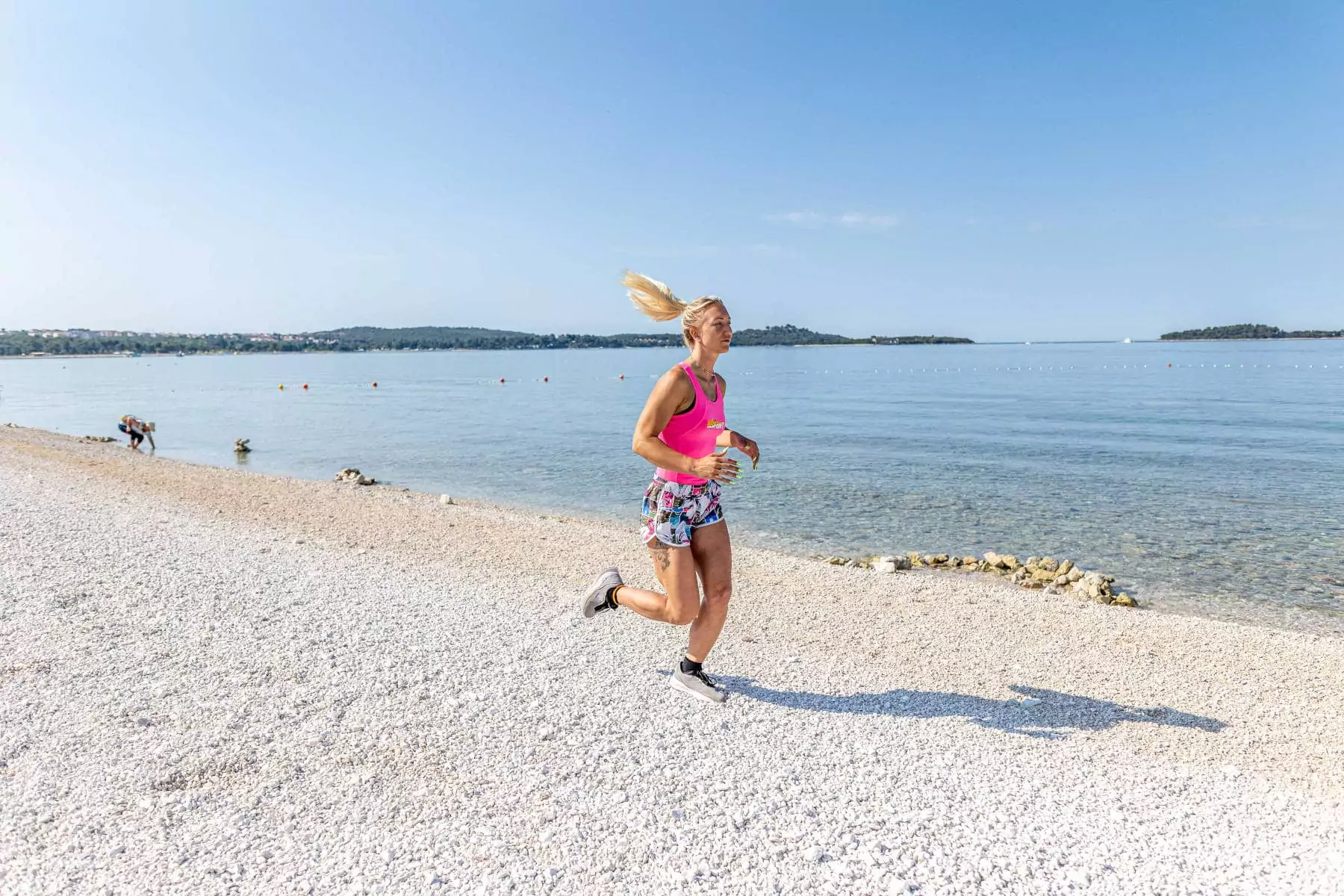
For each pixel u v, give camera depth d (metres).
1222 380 60.19
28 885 2.34
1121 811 3.19
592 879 2.53
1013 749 3.78
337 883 2.44
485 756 3.37
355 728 3.59
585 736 3.60
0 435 22.64
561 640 5.11
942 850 2.81
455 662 4.55
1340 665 5.42
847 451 20.94
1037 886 2.61
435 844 2.68
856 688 4.57
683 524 3.73
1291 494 14.25
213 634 4.85
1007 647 5.68
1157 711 4.48
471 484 16.66
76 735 3.37
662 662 4.77
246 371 111.62
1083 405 36.94
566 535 9.88
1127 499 13.95
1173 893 2.61
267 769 3.17
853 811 3.05
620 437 25.89
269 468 19.02
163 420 33.47
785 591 7.27
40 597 5.37
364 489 14.80
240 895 2.35
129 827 2.69
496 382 74.69
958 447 21.62
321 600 5.84
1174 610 7.84
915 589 7.43
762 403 40.75
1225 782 3.54
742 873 2.60
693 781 3.22
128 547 7.29
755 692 4.35
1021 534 11.31
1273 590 8.52
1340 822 3.18
